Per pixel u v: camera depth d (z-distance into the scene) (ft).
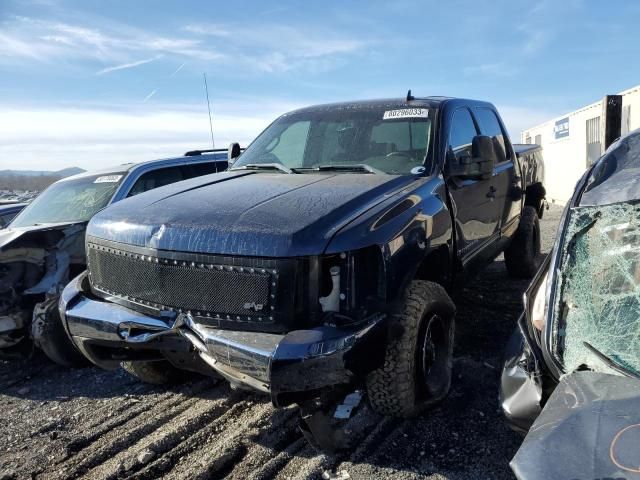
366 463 10.03
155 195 12.35
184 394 13.69
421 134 13.93
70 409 13.42
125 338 10.44
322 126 15.28
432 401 11.32
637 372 6.07
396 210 10.73
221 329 9.59
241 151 17.98
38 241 15.96
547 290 7.49
